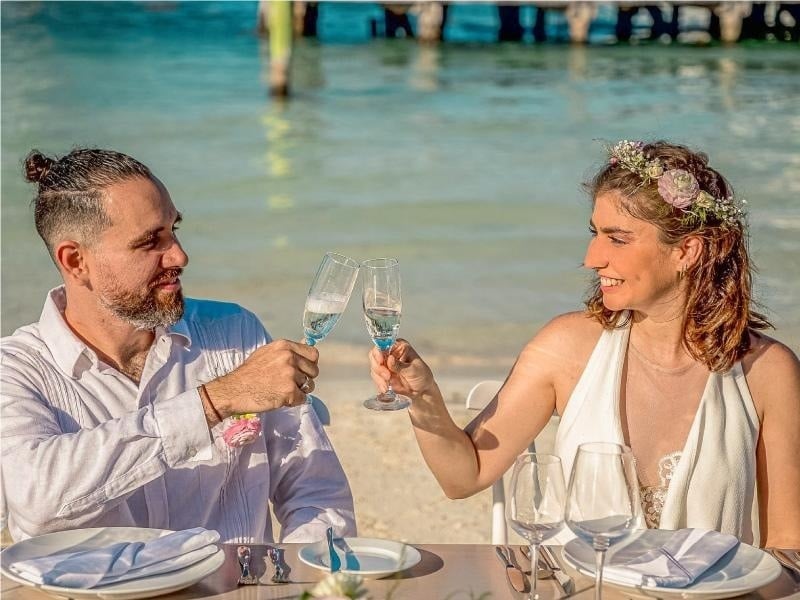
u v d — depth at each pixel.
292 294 9.10
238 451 2.79
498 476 2.92
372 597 2.08
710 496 2.72
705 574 2.15
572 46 29.33
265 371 2.47
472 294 9.02
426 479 5.11
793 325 7.59
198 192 13.51
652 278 2.71
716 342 2.74
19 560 2.13
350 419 5.87
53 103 19.06
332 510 2.86
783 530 2.79
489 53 27.89
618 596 2.11
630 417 2.83
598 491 1.93
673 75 23.55
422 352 7.40
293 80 23.28
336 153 16.03
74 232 2.59
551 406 2.96
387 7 30.66
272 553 2.21
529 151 15.93
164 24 29.52
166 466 2.47
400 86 22.52
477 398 3.03
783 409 2.80
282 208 12.70
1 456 2.49
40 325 2.72
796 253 9.66
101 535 2.27
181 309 2.68
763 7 29.45
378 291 2.49
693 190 2.65
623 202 2.68
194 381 2.82
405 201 13.02
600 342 2.85
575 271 9.81
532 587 2.05
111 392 2.71
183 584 2.06
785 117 18.11
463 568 2.23
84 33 27.14
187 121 18.34
